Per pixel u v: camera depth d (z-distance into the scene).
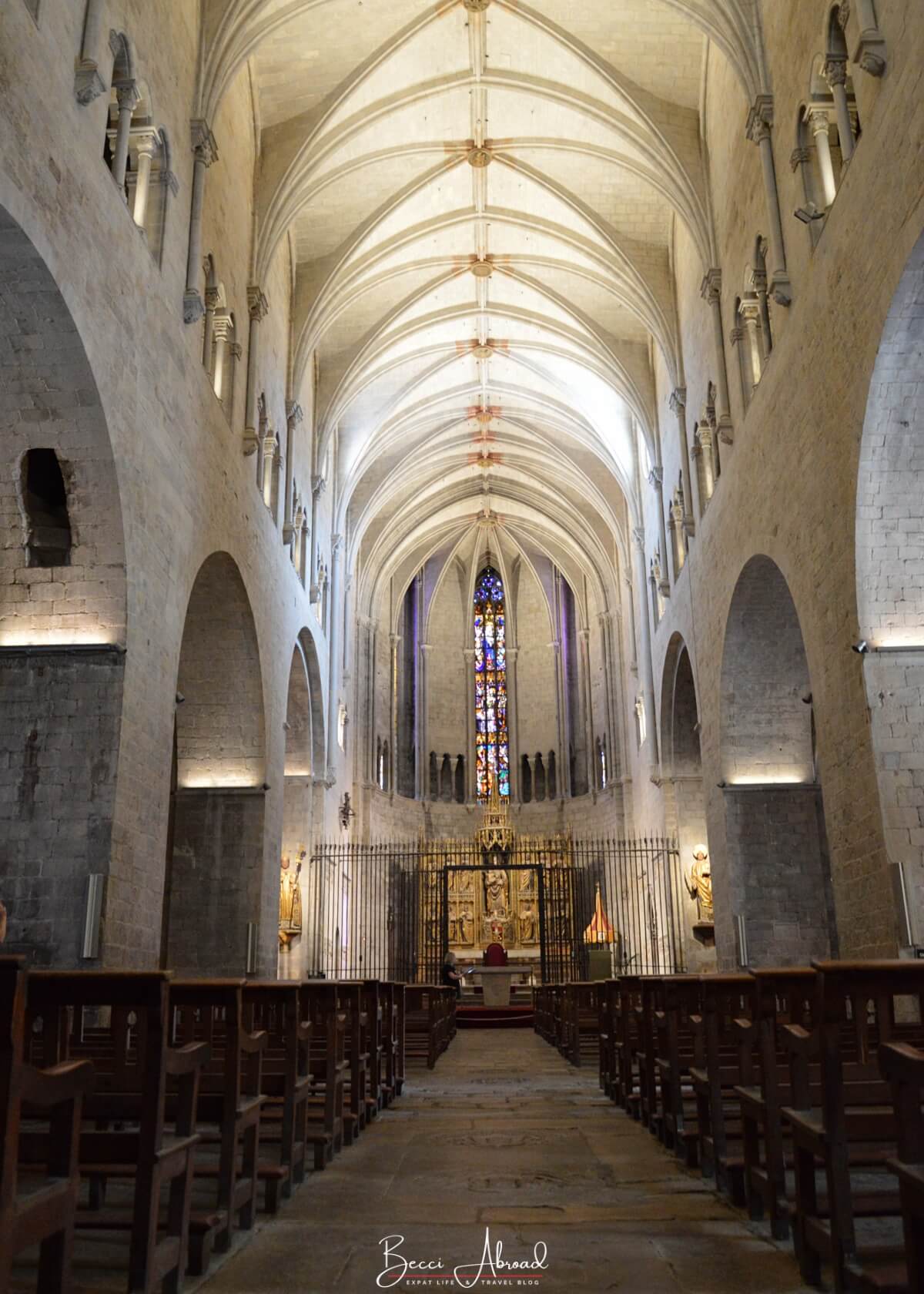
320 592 29.61
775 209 16.12
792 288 15.48
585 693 42.06
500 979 32.41
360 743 38.00
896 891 11.96
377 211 24.53
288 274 24.58
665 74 20.89
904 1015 12.09
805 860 20.14
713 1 17.03
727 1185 6.76
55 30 11.08
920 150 10.63
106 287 12.49
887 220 11.55
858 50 11.88
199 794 20.55
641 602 32.31
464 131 23.05
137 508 13.45
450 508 40.81
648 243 25.28
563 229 25.47
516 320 29.42
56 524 13.31
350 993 9.40
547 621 44.62
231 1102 5.79
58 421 12.30
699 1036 7.90
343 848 33.75
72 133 11.51
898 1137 3.83
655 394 28.58
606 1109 11.10
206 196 17.47
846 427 13.05
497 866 34.03
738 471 19.17
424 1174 7.59
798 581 15.48
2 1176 3.21
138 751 13.30
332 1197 6.84
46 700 12.73
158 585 14.34
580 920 38.22
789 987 6.14
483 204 25.25
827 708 14.32
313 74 20.66
